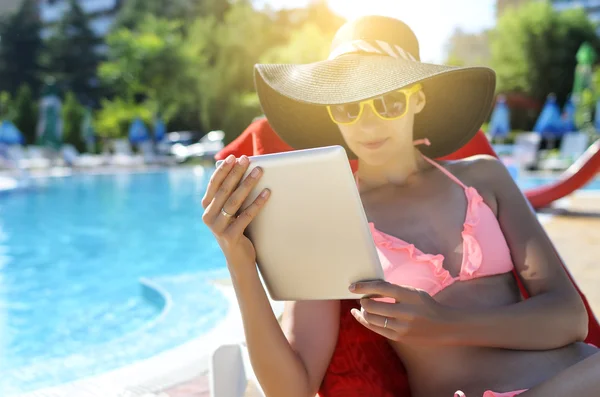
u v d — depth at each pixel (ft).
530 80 102.89
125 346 9.84
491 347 4.34
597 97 75.10
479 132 7.26
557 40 102.32
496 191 4.91
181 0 131.13
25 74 143.64
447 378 4.43
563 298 4.33
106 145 89.35
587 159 23.63
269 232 3.88
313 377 4.55
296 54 102.83
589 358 3.58
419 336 3.88
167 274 18.49
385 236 4.66
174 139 86.07
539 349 4.20
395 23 5.03
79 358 9.65
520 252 4.67
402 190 5.00
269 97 5.31
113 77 98.12
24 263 20.40
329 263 3.84
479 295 4.47
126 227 27.73
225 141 87.20
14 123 101.81
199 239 24.57
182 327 10.57
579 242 17.75
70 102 94.02
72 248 22.93
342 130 4.74
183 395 6.89
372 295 3.89
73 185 46.32
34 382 8.82
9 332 12.92
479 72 5.10
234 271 3.96
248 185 3.67
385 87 4.40
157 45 97.19
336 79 4.61
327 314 4.83
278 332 4.15
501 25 107.24
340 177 3.54
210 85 100.37
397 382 4.99
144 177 54.08
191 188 44.52
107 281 17.66
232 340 8.60
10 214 31.96
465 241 4.52
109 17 168.35
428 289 4.44
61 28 139.95
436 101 5.44
